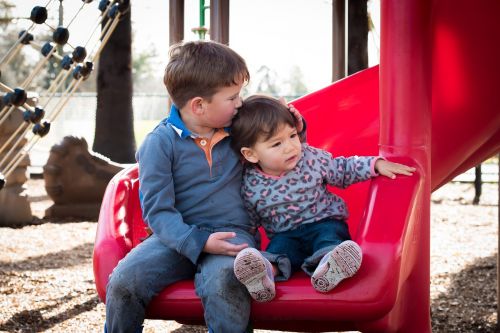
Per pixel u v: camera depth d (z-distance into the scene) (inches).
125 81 373.1
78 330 139.1
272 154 81.1
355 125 108.2
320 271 70.7
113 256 82.7
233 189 84.2
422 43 87.7
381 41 89.5
